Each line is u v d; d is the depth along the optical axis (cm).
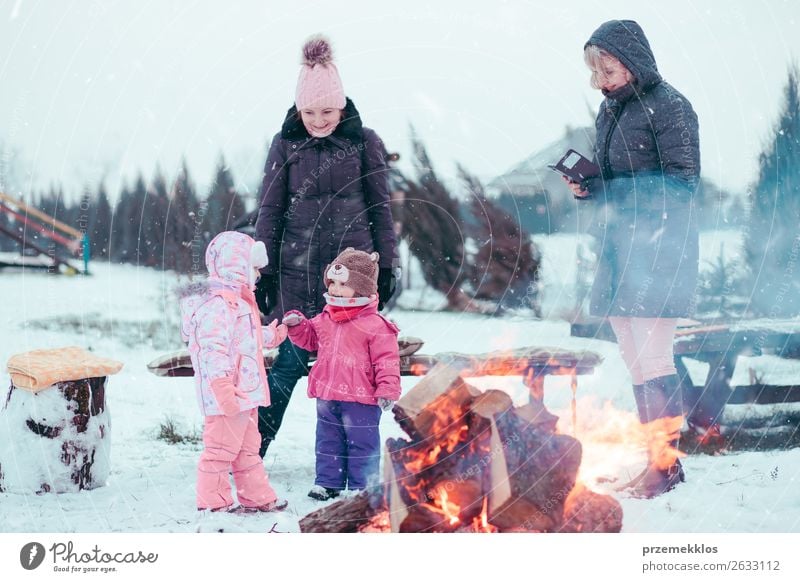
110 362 390
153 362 414
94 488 380
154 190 1167
